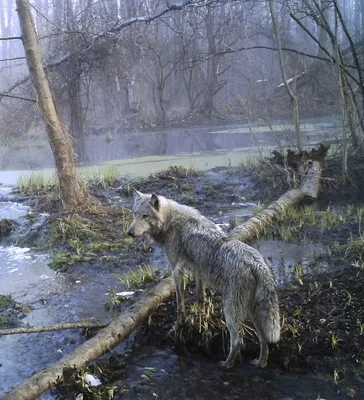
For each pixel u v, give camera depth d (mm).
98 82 17000
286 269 4148
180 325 3312
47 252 5152
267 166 7070
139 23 14406
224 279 2961
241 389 2793
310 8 6871
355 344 3004
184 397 2746
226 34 13812
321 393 2705
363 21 12219
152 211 3320
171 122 17031
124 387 2846
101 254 4930
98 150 12023
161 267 4523
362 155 7098
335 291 3557
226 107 18188
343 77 6859
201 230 3188
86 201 6012
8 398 2539
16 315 3775
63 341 3404
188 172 7555
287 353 3012
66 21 13164
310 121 13273
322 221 5270
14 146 14414
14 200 6930
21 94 14062
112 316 3662
